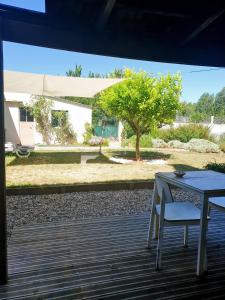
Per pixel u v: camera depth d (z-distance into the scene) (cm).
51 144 1349
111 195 486
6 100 1255
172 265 239
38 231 311
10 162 801
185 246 274
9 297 192
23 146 912
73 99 1777
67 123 1389
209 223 342
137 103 764
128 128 1437
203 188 222
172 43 260
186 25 247
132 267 235
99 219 355
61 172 666
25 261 241
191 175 277
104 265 237
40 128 1337
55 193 491
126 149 1173
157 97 766
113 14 224
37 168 713
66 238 292
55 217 361
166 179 265
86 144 1377
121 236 299
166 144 1272
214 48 273
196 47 268
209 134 1365
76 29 224
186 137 1339
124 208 407
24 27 206
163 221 232
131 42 248
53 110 1363
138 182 540
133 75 765
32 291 200
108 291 202
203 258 222
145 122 832
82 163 802
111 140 1534
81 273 224
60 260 244
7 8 192
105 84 694
